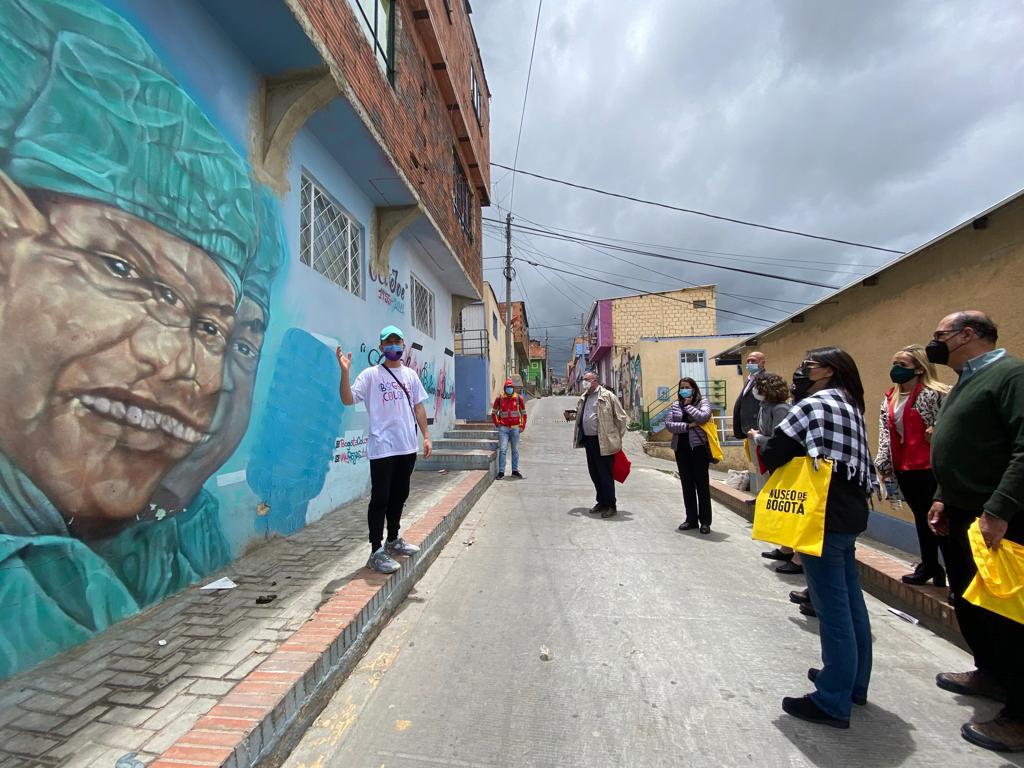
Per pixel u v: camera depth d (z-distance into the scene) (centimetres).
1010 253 398
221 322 407
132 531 323
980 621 296
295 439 528
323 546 474
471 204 1300
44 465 266
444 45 892
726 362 1035
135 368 322
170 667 270
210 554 399
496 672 320
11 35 253
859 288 601
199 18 393
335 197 633
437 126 914
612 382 3103
